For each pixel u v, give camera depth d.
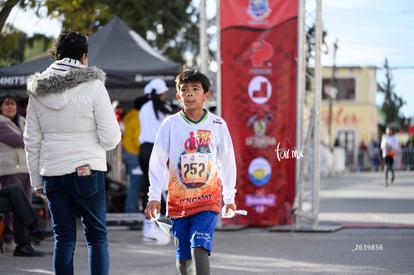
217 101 20.66
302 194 20.53
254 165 20.80
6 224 16.78
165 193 18.62
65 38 10.66
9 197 15.69
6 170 16.66
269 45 20.55
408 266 14.25
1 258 15.62
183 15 50.97
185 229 10.27
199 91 10.30
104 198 10.52
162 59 21.89
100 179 10.43
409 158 75.00
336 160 67.00
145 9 48.62
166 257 15.98
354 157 77.44
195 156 10.23
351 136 105.25
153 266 14.76
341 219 23.31
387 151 46.25
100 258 10.41
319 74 19.98
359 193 38.00
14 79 21.09
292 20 20.44
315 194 20.27
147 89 19.03
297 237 18.91
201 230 10.04
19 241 15.73
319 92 20.11
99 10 29.28
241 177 20.84
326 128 105.25
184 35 52.50
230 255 16.02
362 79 105.00
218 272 13.94
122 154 22.73
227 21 20.61
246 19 20.55
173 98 24.05
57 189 10.36
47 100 10.27
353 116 105.19
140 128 20.55
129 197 21.55
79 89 10.27
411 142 85.12
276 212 20.78
